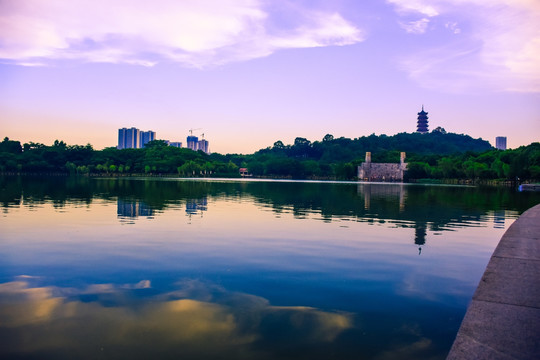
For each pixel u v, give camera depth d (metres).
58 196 45.28
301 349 7.62
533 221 18.88
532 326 6.33
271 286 11.45
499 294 7.80
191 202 39.34
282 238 19.09
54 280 11.84
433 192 71.06
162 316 9.14
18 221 23.81
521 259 10.64
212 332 8.32
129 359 7.14
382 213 31.11
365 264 14.09
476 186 115.12
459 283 11.89
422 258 15.10
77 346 7.63
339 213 30.73
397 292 10.99
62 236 18.91
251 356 7.32
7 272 12.63
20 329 8.38
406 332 8.40
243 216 27.95
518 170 121.69
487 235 20.62
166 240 18.20
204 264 13.89
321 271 13.11
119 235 19.38
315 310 9.62
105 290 10.96
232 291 10.98
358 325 8.76
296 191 66.94
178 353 7.41
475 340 5.84
